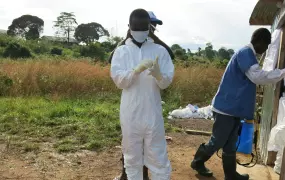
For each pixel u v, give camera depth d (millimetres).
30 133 6445
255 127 6219
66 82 11094
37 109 8398
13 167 4762
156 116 3246
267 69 5059
